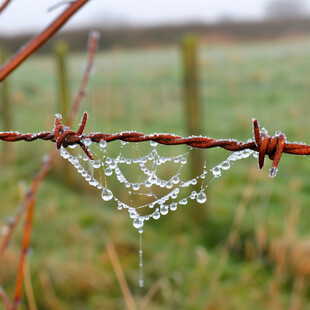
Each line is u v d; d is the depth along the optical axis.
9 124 5.68
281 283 2.78
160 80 9.05
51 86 9.38
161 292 2.71
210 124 6.21
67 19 0.89
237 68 9.64
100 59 8.79
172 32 15.66
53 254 2.99
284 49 11.59
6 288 2.63
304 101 6.68
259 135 0.92
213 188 4.14
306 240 2.99
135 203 3.68
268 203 3.77
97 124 5.86
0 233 2.91
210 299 2.62
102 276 2.78
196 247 3.21
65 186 4.46
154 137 1.02
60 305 2.56
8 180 4.51
